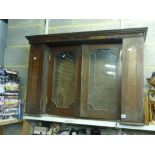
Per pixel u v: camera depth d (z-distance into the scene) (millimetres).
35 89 1854
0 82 1795
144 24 1872
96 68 1744
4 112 1821
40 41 1882
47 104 1859
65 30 2137
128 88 1561
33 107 1841
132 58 1578
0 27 2281
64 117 1772
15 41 2297
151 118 1550
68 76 1830
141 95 1531
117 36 1626
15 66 2258
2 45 2301
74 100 1755
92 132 1868
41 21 2232
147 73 1798
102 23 2012
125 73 1582
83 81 1734
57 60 1898
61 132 1921
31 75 1890
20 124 2137
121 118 1547
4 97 1829
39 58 1875
